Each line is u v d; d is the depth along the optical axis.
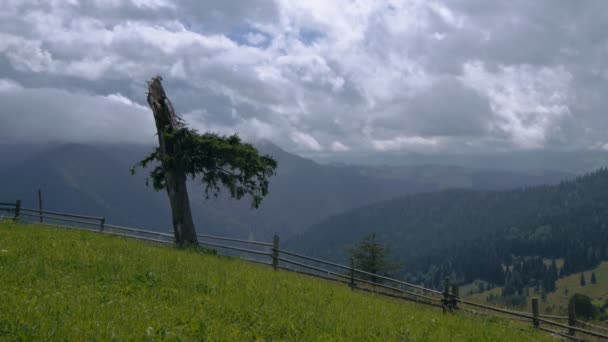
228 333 9.86
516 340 15.77
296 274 22.30
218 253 24.31
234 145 26.89
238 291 13.69
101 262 14.30
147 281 13.07
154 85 26.64
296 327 11.26
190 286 13.34
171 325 9.60
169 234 27.09
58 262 13.65
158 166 27.88
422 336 12.80
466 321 17.59
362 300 17.20
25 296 9.91
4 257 13.16
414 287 22.23
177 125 26.77
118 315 9.51
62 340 7.90
